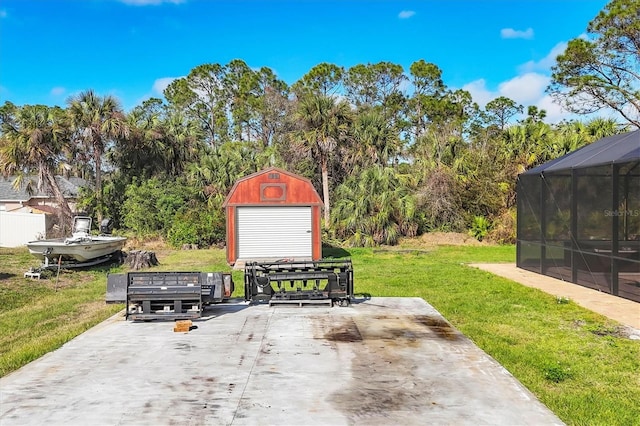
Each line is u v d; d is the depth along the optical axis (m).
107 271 13.04
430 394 3.54
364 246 19.81
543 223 11.59
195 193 22.94
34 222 20.75
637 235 8.30
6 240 20.70
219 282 6.55
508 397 3.49
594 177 9.48
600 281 9.38
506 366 5.00
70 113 22.31
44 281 10.95
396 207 20.80
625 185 8.63
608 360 5.23
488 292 9.26
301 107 23.14
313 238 15.08
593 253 9.57
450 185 22.94
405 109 40.75
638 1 17.86
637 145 8.91
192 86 43.88
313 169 25.77
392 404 3.35
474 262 14.72
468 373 4.02
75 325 6.96
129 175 24.97
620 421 3.69
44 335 6.45
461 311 7.65
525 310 7.72
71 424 3.02
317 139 22.52
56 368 4.16
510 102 44.28
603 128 21.09
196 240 20.44
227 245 14.75
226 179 23.23
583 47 19.17
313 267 7.36
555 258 11.08
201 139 28.50
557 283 10.38
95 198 23.45
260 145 33.81
